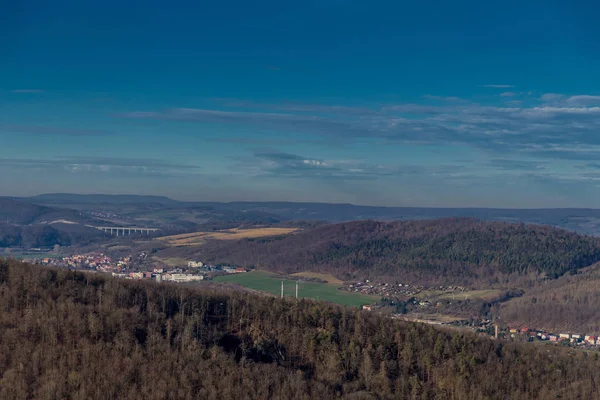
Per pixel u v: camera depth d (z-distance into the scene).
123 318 129.50
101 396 106.00
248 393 116.56
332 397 123.00
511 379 143.50
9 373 106.50
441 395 133.38
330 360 135.88
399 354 145.88
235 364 125.19
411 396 131.00
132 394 108.44
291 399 118.88
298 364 135.88
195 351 124.44
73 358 114.69
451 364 142.00
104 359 115.44
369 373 135.00
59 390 104.56
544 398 137.38
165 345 124.38
